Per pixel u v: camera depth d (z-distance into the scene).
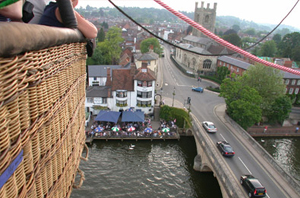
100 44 87.00
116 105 51.44
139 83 50.50
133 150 41.50
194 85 75.44
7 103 2.73
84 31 5.37
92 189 30.95
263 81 50.62
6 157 2.71
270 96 51.38
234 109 45.66
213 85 76.88
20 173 3.16
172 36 195.25
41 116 3.66
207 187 32.75
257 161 32.12
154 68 71.56
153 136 44.88
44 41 3.13
